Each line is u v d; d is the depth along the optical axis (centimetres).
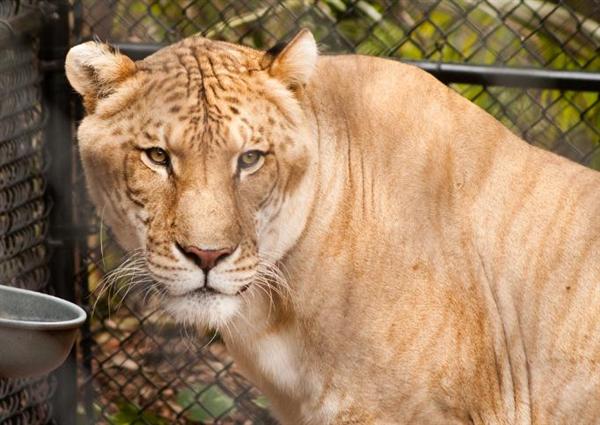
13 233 754
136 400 882
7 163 739
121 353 891
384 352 589
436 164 609
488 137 629
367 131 604
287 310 599
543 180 631
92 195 594
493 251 616
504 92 865
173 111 557
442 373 591
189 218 547
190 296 564
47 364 465
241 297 577
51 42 799
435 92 626
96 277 863
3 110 729
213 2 927
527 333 620
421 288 589
